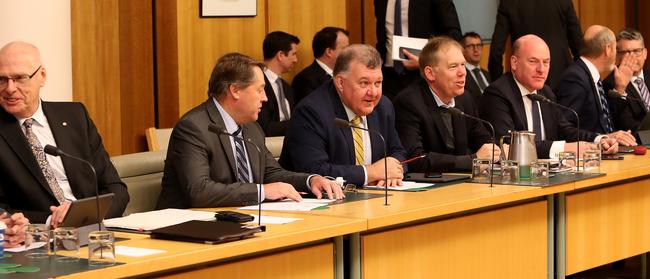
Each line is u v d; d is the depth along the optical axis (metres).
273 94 6.29
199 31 6.40
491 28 8.36
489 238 3.87
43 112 3.78
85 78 5.89
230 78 3.81
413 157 4.61
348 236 3.33
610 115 5.91
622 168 4.62
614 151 5.11
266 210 3.46
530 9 6.91
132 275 2.53
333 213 3.35
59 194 3.70
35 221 3.53
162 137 5.95
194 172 3.65
